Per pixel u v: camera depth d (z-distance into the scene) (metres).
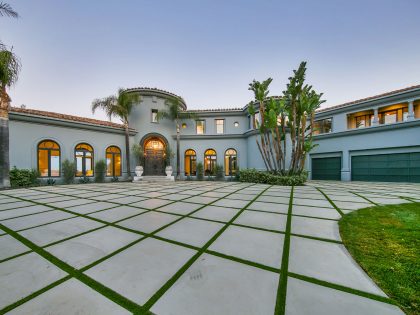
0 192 8.38
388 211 4.50
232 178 15.85
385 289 1.77
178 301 1.67
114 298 1.72
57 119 12.27
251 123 16.61
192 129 17.94
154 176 16.09
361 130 13.34
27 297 1.73
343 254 2.51
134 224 3.82
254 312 1.54
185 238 3.09
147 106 16.88
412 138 11.62
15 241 3.03
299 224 3.69
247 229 3.46
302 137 11.34
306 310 1.55
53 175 12.47
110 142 15.09
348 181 13.52
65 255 2.55
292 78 10.72
